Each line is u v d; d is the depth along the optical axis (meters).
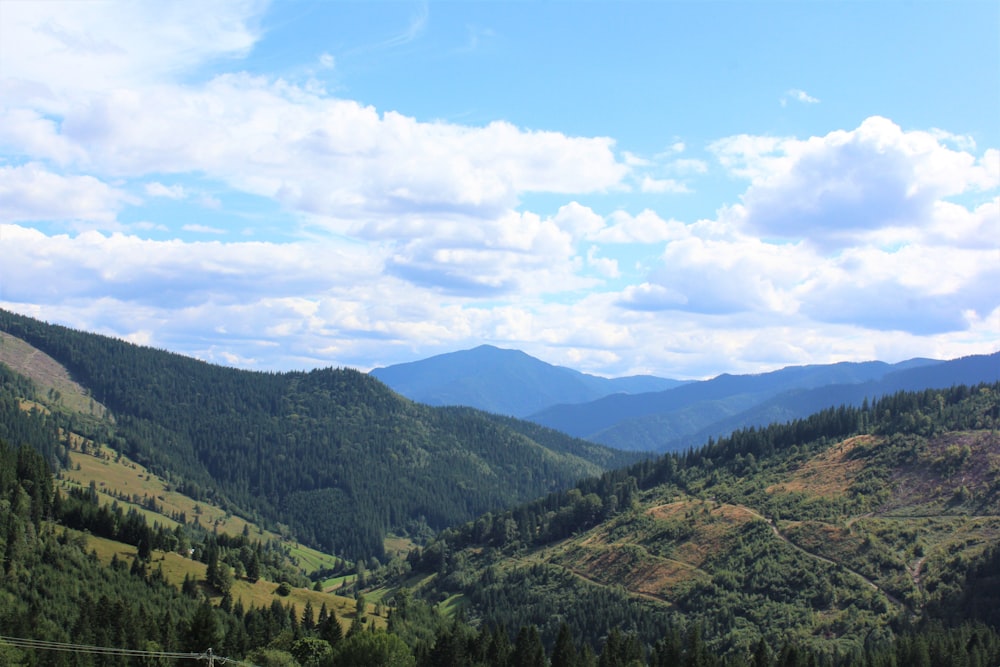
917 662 154.88
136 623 161.88
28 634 153.38
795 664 156.25
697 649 160.75
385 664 148.38
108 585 190.25
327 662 151.75
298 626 178.12
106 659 150.38
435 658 160.38
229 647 163.12
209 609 160.12
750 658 178.75
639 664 157.50
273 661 151.50
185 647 156.75
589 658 163.50
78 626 157.50
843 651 185.00
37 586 177.50
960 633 169.00
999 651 156.38
